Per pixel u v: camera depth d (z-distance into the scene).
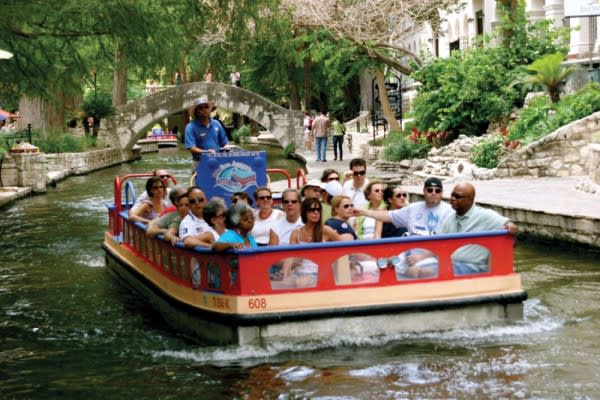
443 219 11.90
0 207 28.31
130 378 10.34
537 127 25.81
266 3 28.97
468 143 28.19
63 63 26.61
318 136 40.69
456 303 11.12
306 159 43.19
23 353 11.62
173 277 12.82
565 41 32.66
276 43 31.42
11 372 10.80
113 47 26.98
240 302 10.74
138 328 12.70
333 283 10.89
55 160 41.75
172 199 12.91
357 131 52.38
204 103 15.06
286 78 62.78
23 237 21.97
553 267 15.44
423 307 11.03
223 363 10.55
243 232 11.31
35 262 18.44
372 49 37.97
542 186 21.81
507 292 11.32
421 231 11.94
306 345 10.79
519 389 9.42
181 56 27.02
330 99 70.50
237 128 89.94
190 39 27.84
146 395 9.72
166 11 25.97
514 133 26.70
